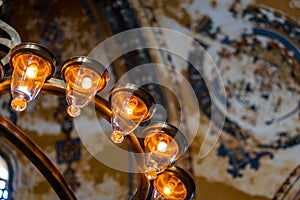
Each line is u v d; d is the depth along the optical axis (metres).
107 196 6.36
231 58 6.29
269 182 6.36
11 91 3.33
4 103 6.30
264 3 6.09
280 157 6.35
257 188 6.36
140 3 6.07
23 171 6.42
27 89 3.31
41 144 6.38
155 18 6.12
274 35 6.18
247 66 6.31
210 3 6.15
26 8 6.14
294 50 6.18
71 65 3.36
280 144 6.35
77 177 6.39
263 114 6.35
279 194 6.36
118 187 6.34
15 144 3.53
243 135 6.35
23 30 6.19
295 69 6.24
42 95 6.29
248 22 6.18
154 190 3.65
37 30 6.20
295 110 6.32
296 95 6.31
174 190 3.63
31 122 6.36
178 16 6.15
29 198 6.41
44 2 6.13
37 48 3.29
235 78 6.34
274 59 6.28
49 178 3.66
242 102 6.34
